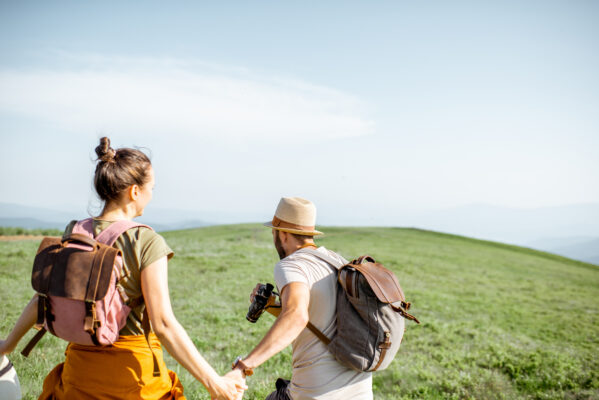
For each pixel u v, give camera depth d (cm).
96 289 214
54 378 255
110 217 245
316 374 267
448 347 1073
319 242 4306
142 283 228
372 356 256
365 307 259
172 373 277
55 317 220
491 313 1792
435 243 5122
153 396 241
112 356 231
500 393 723
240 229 5134
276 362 766
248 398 548
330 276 275
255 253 2923
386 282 266
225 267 2203
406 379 751
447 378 777
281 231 303
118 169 243
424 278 2677
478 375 818
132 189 248
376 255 3566
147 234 238
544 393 755
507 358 965
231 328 1049
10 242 2850
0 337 761
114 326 225
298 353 277
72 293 213
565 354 1121
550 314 1945
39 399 255
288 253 303
